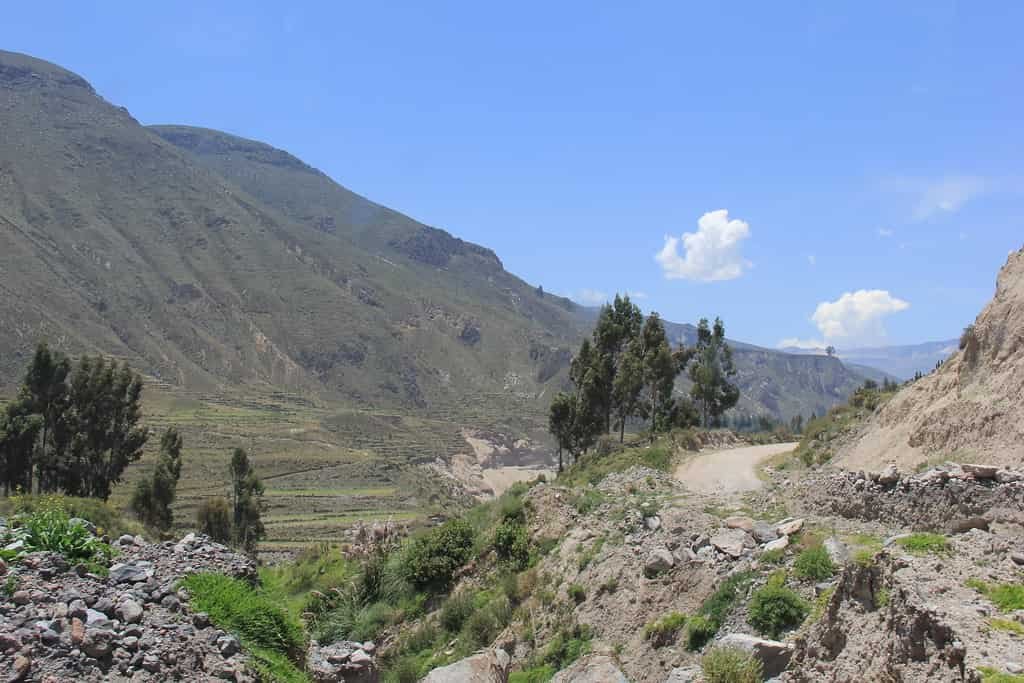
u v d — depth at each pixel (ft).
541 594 70.28
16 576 34.65
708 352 199.00
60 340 544.62
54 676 28.96
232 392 652.07
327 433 501.15
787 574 51.57
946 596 33.99
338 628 82.17
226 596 40.40
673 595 58.65
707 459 127.95
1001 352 81.87
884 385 152.46
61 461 152.05
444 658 69.87
